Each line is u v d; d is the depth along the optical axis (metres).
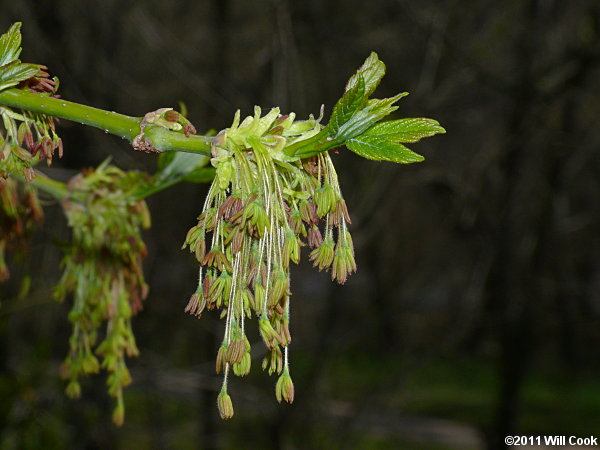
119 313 2.22
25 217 2.21
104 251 2.20
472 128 9.33
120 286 2.21
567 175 7.47
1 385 5.42
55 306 6.17
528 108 6.69
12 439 5.18
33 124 1.48
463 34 7.76
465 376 13.39
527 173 7.48
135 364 6.72
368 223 7.19
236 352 1.23
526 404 12.31
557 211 7.48
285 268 1.27
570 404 12.48
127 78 7.26
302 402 7.01
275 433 6.96
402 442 9.83
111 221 2.18
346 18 8.01
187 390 7.94
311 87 7.95
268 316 1.31
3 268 2.23
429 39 6.59
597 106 7.59
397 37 7.91
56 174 4.14
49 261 5.36
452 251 10.59
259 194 1.24
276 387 1.27
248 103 6.82
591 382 14.09
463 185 7.20
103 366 2.22
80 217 2.18
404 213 12.22
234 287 1.25
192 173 2.16
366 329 7.54
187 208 8.35
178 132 1.25
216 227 1.26
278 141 1.25
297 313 10.74
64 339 6.22
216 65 7.02
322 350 7.18
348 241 1.30
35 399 5.42
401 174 7.01
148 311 7.30
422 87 6.77
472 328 7.62
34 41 5.94
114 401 6.22
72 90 5.94
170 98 7.62
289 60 6.54
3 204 2.12
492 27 7.67
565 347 14.66
